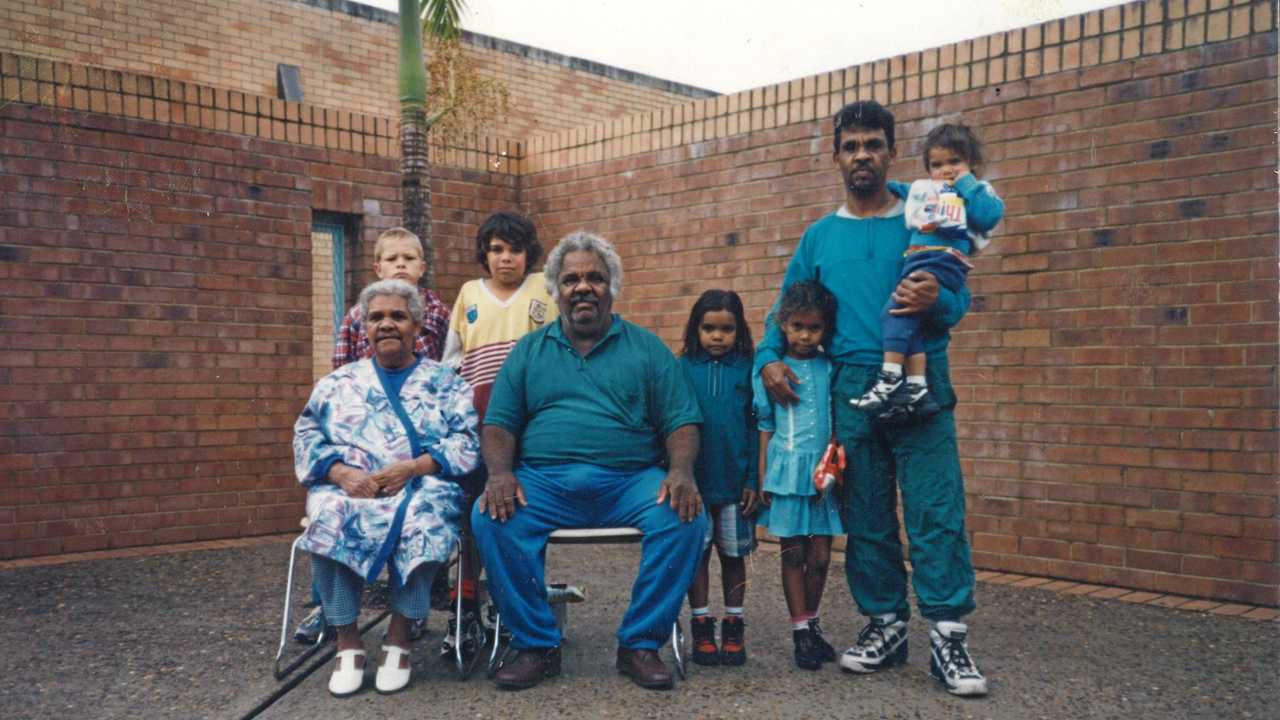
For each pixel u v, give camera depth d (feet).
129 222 21.63
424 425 13.23
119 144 21.54
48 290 20.74
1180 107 16.98
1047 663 13.41
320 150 24.27
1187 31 16.92
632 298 24.77
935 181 12.55
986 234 12.69
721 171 23.12
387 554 12.39
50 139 20.76
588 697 12.14
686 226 23.75
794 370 13.46
